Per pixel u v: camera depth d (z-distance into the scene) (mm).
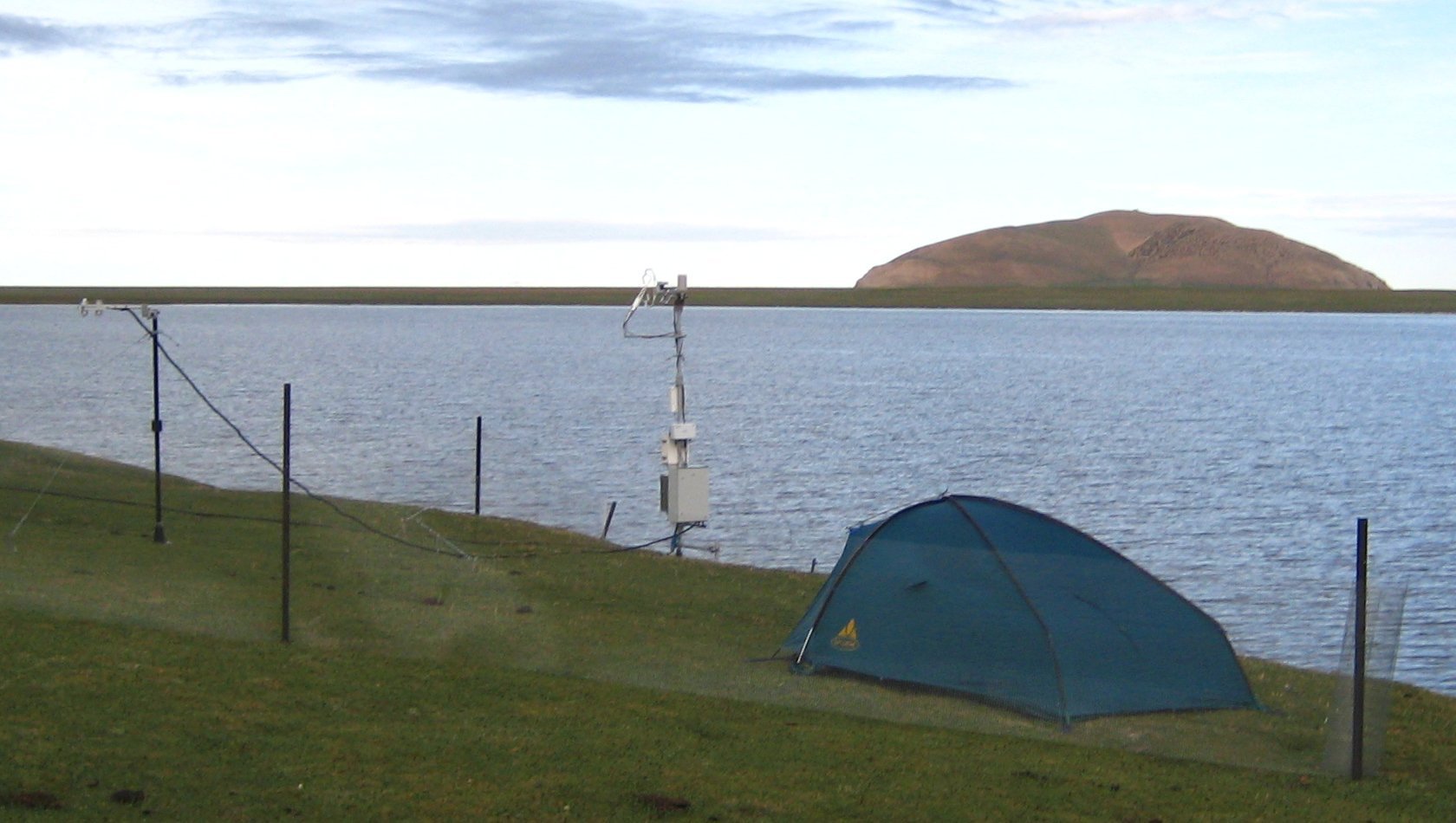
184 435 63156
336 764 11961
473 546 28078
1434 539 43031
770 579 26375
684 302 28531
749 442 66500
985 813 12055
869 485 52250
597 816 11188
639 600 22766
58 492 31000
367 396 89625
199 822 10383
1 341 158750
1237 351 176125
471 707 14297
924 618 17297
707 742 13750
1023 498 50406
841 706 16000
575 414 78938
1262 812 12641
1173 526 45094
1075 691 16062
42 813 10203
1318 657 26953
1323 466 61719
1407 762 14883
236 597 19672
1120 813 12391
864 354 158875
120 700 13250
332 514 30688
